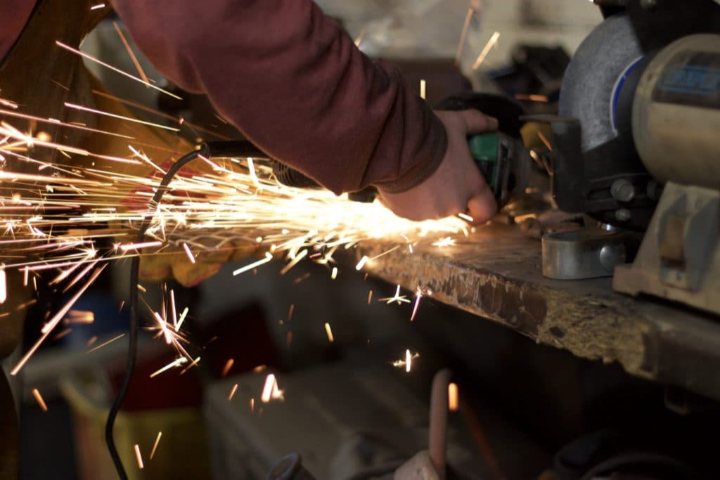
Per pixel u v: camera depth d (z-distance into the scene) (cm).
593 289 106
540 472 151
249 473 172
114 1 106
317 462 160
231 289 230
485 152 136
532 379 171
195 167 171
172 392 210
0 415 153
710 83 98
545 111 162
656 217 101
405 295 195
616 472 119
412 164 123
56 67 147
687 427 146
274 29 105
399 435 162
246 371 214
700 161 99
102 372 221
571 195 114
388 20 220
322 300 214
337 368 195
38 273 160
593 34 117
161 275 175
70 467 222
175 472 207
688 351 91
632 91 110
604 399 159
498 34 208
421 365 189
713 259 93
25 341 238
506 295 114
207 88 107
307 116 110
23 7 125
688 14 114
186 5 102
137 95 215
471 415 168
